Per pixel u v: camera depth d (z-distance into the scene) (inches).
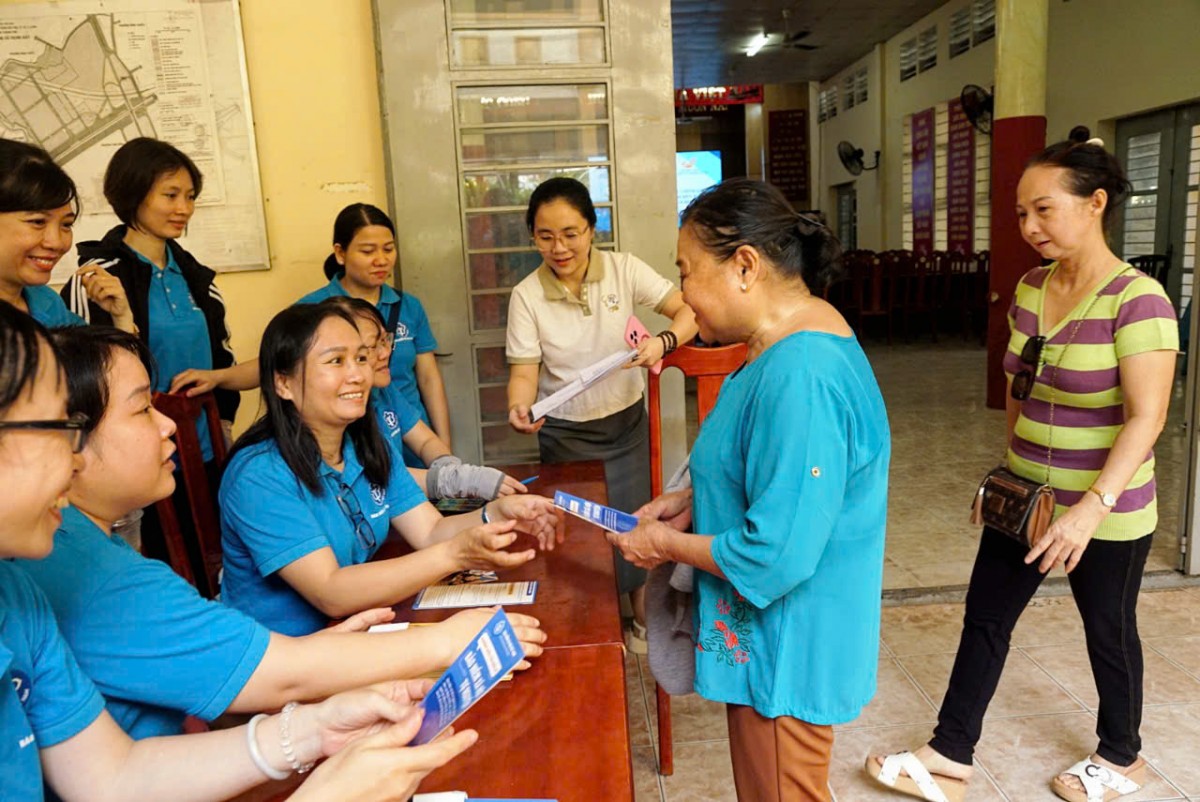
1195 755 78.0
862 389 44.6
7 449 23.3
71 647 33.1
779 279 46.2
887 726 86.0
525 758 35.9
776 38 418.6
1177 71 253.1
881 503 47.2
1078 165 65.5
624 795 33.3
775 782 48.6
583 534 63.6
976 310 365.7
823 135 556.4
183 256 89.6
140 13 106.3
